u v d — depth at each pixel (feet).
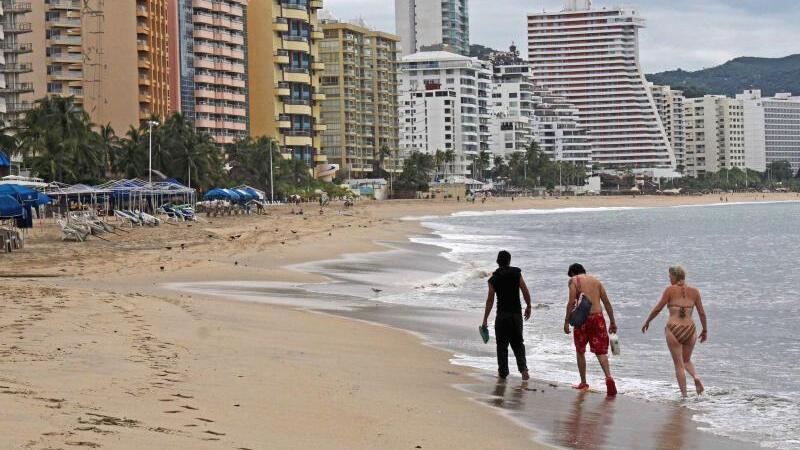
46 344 60.80
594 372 73.72
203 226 317.42
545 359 79.97
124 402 44.34
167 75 641.81
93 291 102.73
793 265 215.10
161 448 35.68
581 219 581.53
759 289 157.69
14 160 488.85
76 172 451.53
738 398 63.16
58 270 145.89
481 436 46.88
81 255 174.70
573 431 50.31
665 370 75.31
